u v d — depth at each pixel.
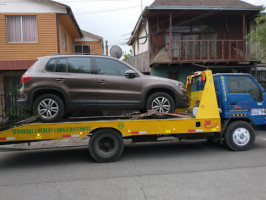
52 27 11.34
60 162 5.43
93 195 3.50
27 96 5.00
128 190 3.64
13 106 8.84
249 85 6.13
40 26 11.23
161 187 3.73
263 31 9.73
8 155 6.25
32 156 6.09
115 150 5.26
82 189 3.73
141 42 15.73
